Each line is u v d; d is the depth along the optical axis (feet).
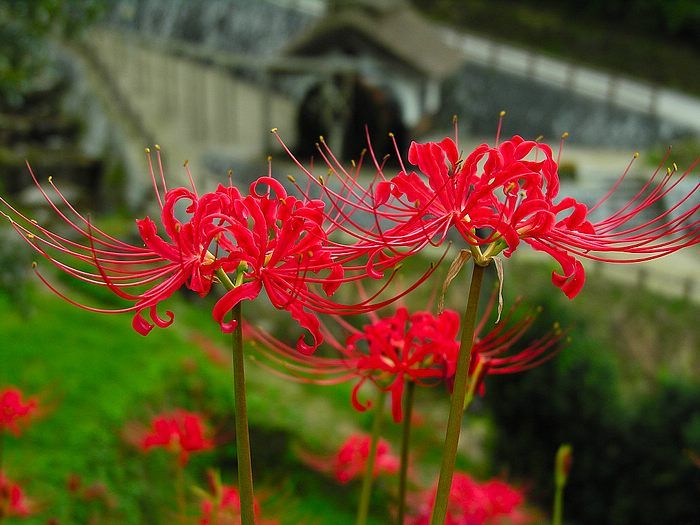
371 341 6.12
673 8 86.07
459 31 94.32
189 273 4.67
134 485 21.30
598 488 27.71
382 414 7.32
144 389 25.23
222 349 34.47
